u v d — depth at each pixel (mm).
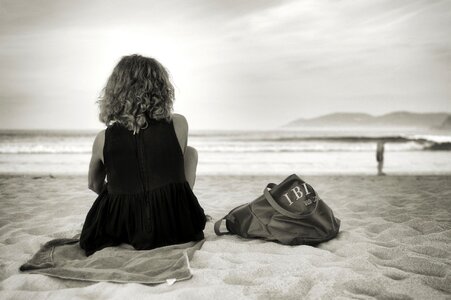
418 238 2961
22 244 2840
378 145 9188
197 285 2025
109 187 2568
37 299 1870
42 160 12961
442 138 24969
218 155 15891
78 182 6949
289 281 2059
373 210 4289
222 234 2980
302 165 12062
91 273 2117
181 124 2680
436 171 10453
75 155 15062
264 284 2035
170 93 2652
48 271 2158
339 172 10195
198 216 2680
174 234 2574
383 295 1920
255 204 2861
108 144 2514
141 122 2490
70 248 2574
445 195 5480
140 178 2500
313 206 2812
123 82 2525
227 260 2416
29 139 27266
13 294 1906
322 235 2789
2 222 3703
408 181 7535
